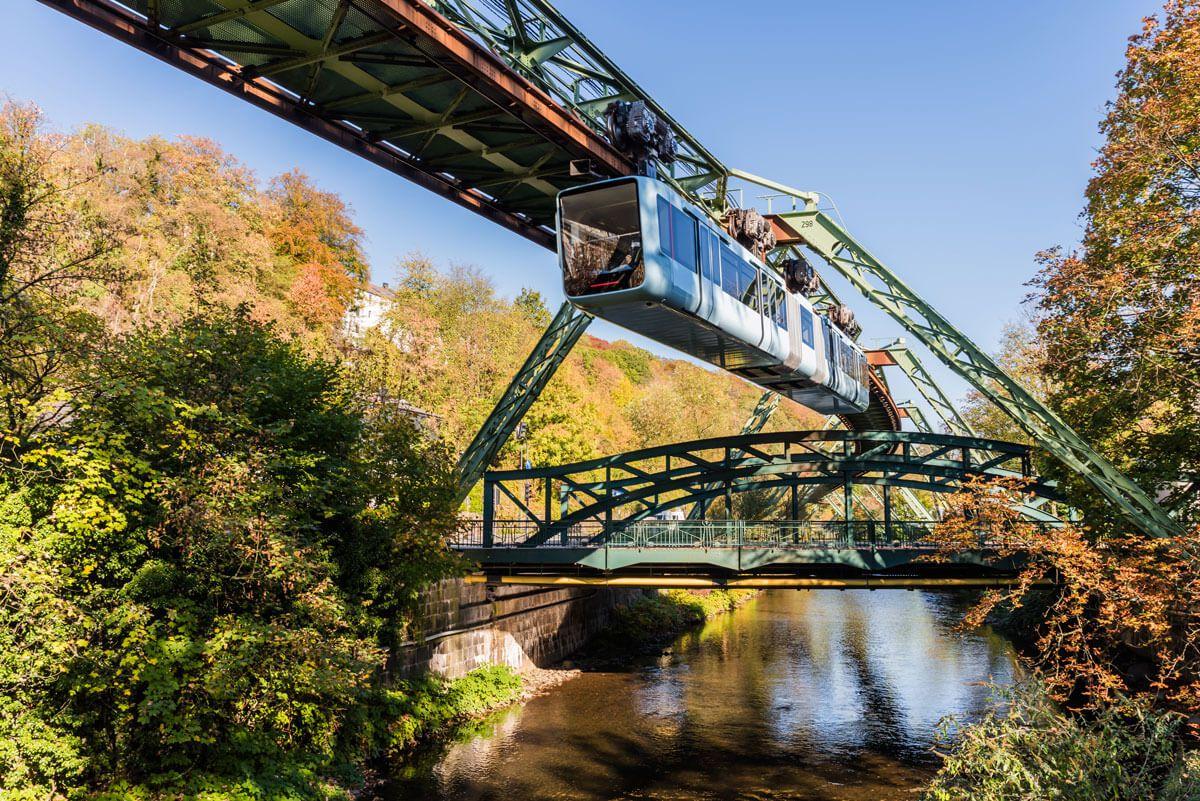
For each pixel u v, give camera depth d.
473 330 59.09
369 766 20.67
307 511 18.81
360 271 63.16
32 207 16.19
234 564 16.33
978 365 26.84
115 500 14.70
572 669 33.28
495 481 31.88
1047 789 12.49
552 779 20.38
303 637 16.14
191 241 45.38
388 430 22.92
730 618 49.38
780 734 24.30
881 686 30.31
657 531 29.05
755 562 26.62
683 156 24.31
